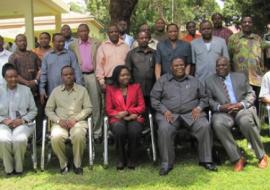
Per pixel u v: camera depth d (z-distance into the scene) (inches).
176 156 267.4
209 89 253.6
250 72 284.7
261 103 276.1
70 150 273.7
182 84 250.5
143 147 272.8
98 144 298.4
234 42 289.6
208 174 230.5
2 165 258.1
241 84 254.1
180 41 268.8
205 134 239.0
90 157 243.1
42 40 296.8
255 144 240.5
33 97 264.1
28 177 233.9
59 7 551.2
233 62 291.1
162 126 238.2
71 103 251.0
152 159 259.9
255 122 244.7
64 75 249.4
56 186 217.2
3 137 233.6
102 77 273.0
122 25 301.3
